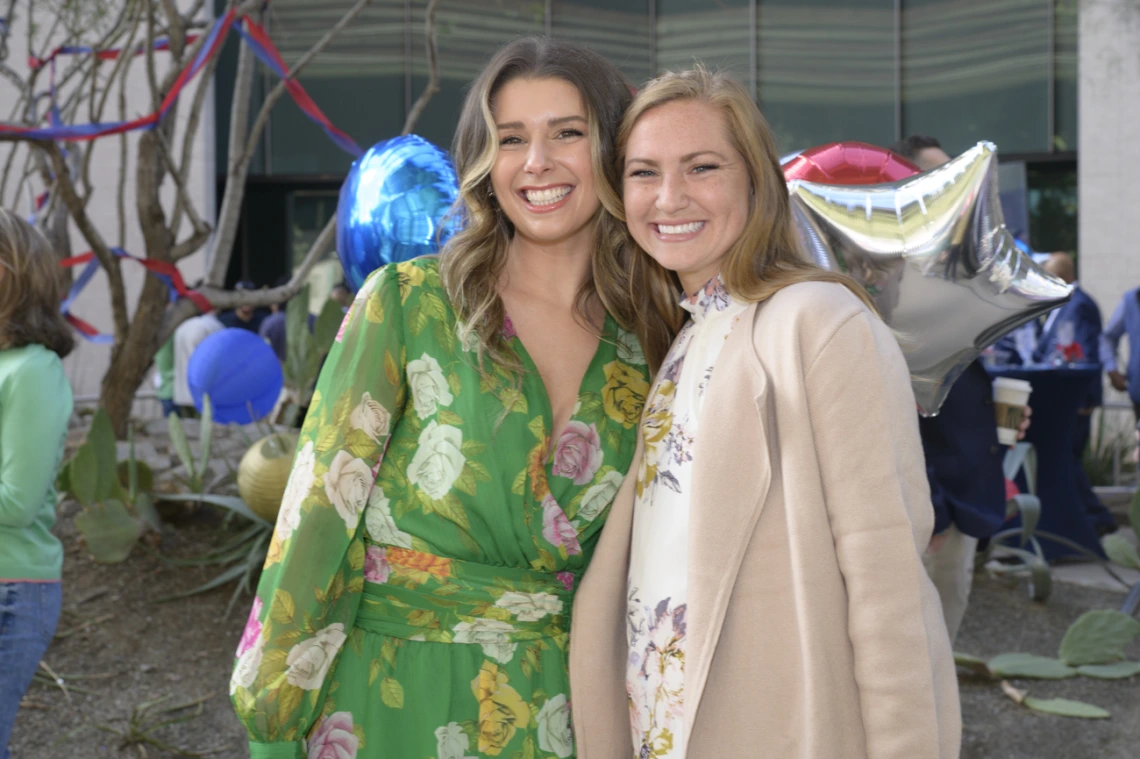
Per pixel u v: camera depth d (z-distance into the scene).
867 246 2.13
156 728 3.39
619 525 1.65
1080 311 5.95
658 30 11.29
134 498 4.45
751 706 1.43
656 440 1.62
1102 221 10.34
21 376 2.23
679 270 1.63
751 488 1.45
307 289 5.41
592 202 1.70
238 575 4.22
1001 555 5.03
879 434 1.39
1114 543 4.38
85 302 10.24
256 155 11.39
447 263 1.65
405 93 11.18
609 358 1.74
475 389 1.59
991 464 2.97
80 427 5.64
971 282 2.10
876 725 1.35
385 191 2.06
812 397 1.42
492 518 1.58
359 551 1.61
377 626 1.61
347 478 1.55
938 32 10.91
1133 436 7.05
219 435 5.66
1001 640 4.28
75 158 6.11
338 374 1.59
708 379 1.56
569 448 1.66
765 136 1.58
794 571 1.39
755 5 11.11
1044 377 5.03
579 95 1.67
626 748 1.65
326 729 1.59
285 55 11.13
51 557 2.32
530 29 11.19
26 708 3.46
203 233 5.48
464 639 1.60
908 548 1.37
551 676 1.63
